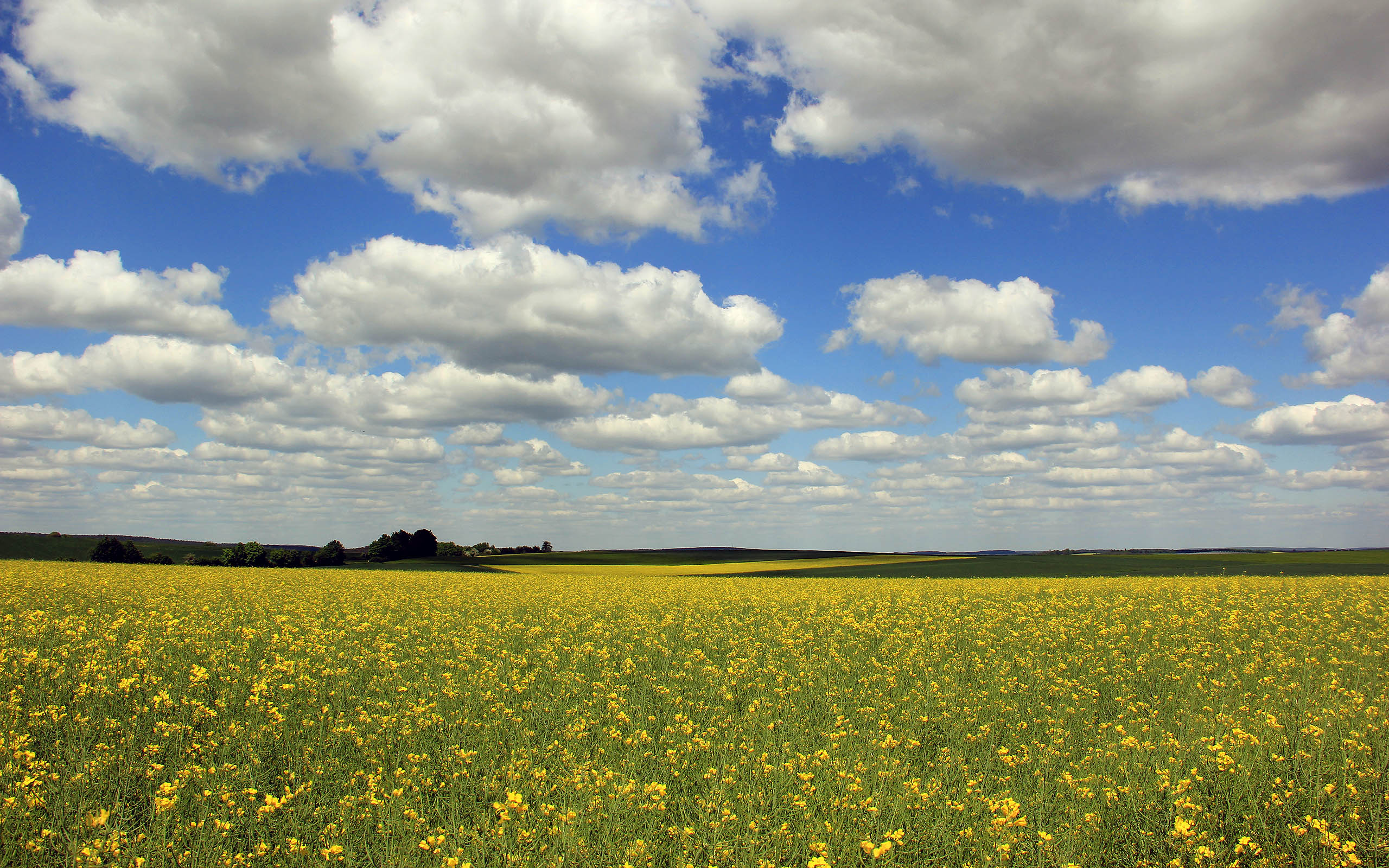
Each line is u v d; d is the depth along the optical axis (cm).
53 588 2570
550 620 2216
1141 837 674
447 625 2027
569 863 606
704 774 830
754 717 1080
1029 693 1263
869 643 1795
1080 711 1138
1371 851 645
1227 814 716
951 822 704
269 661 1420
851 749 923
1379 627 1905
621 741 951
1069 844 653
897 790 769
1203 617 2081
